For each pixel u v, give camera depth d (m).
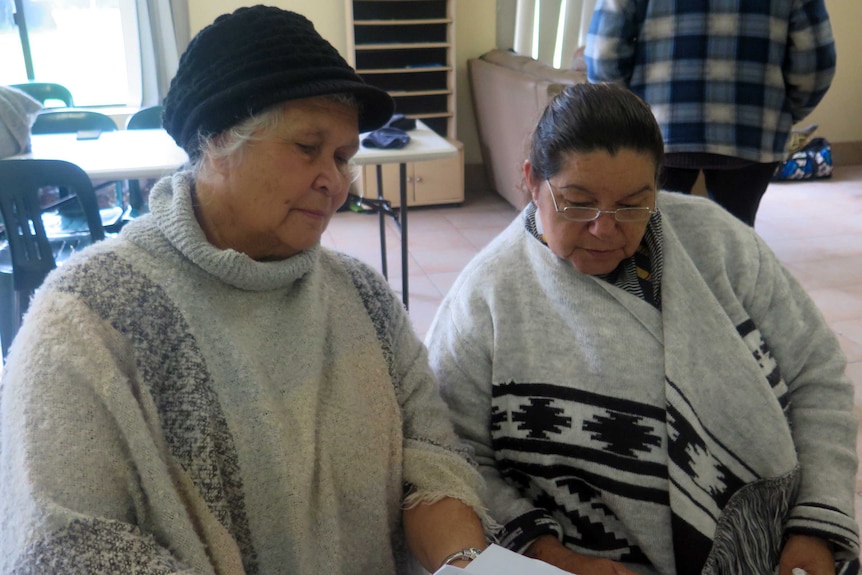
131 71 4.73
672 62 2.44
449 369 1.10
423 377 1.01
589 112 0.93
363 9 4.76
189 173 0.84
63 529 0.64
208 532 0.76
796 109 2.57
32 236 2.34
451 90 4.84
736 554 0.98
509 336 1.07
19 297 2.42
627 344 1.03
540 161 0.98
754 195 2.74
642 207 0.96
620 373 1.03
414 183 4.75
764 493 1.04
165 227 0.79
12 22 4.57
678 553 1.00
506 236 1.14
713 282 1.08
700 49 2.40
